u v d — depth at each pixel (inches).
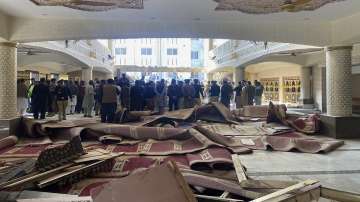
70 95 562.3
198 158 227.6
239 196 142.9
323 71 708.0
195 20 350.0
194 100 521.7
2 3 281.9
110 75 1179.9
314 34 358.3
